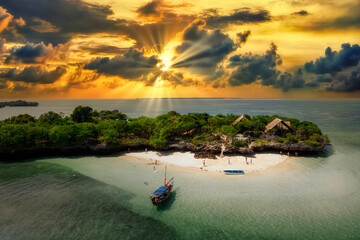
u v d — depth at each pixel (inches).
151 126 3223.4
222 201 1651.1
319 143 2733.8
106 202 1657.2
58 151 2815.0
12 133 2652.6
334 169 2262.6
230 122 4126.5
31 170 2293.3
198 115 4106.8
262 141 2886.3
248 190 1808.6
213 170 2224.4
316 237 1270.9
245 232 1321.4
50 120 4025.6
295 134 3238.2
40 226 1375.5
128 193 1792.6
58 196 1742.1
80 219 1451.8
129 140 3011.8
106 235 1304.1
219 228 1359.5
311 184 1913.1
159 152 2839.6
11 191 1822.1
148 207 1592.0
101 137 3026.6
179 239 1275.8
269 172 2167.8
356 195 1728.6
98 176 2127.2
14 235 1291.8
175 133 3176.7
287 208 1553.9
